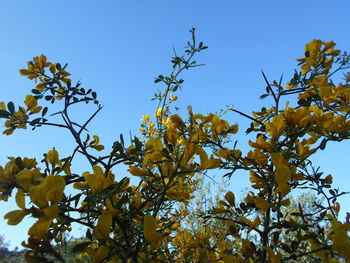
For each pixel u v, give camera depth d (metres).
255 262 1.68
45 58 2.62
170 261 2.43
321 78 2.08
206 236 2.61
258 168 1.75
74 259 2.12
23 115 2.29
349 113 1.78
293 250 1.67
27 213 1.08
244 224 1.80
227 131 1.89
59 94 2.58
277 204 1.65
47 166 1.49
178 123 1.76
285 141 1.73
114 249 1.31
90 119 1.95
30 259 1.07
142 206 1.44
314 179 1.83
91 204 1.23
